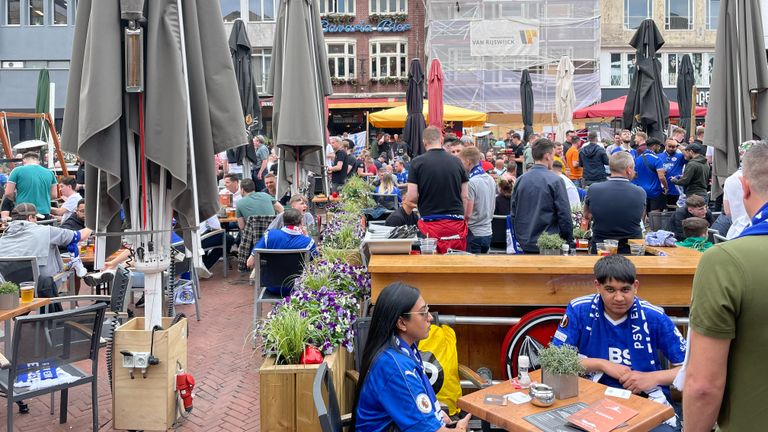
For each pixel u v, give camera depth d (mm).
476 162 7828
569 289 4578
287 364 3865
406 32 35594
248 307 8258
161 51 4359
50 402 5383
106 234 4508
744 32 7207
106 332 5488
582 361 3771
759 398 2125
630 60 36969
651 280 4605
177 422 4648
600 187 5977
